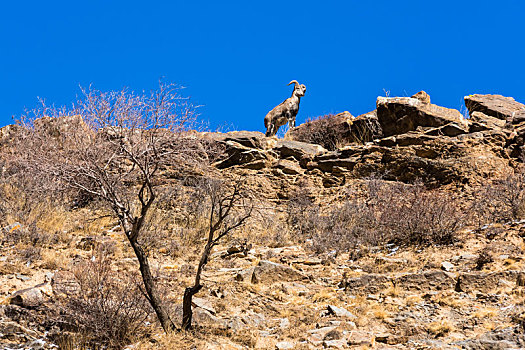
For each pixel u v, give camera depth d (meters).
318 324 7.63
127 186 13.63
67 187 8.27
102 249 10.66
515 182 12.39
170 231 12.65
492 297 8.09
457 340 6.85
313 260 10.65
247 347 6.90
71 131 8.33
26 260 9.73
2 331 6.69
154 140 7.84
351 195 14.27
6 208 12.23
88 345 6.74
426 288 8.75
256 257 11.25
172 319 7.42
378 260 10.27
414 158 14.49
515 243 10.06
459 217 11.16
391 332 7.29
